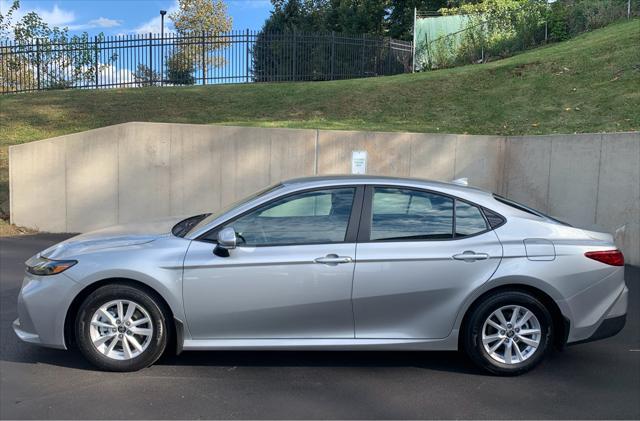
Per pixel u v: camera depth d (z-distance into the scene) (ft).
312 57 61.67
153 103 47.01
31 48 58.80
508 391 13.51
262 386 13.60
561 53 46.85
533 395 13.29
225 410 12.33
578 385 13.88
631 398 13.19
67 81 59.16
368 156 32.01
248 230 14.21
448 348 14.14
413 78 48.32
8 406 12.31
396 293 13.87
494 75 45.27
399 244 14.02
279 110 43.75
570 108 36.91
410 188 14.62
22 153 33.53
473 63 63.26
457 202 14.56
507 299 13.99
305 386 13.65
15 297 20.25
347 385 13.75
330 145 32.22
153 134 33.01
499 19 64.49
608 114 34.60
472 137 31.55
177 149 33.01
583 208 27.12
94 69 58.80
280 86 50.16
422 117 40.27
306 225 14.24
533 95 40.50
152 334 13.89
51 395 12.87
